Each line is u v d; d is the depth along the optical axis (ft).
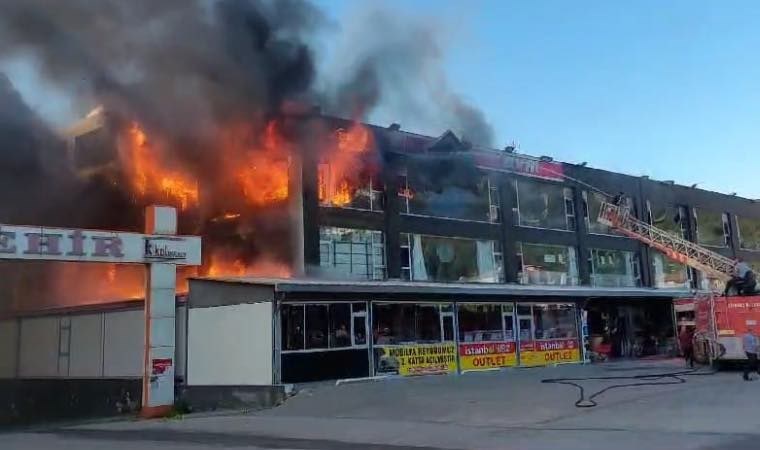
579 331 87.92
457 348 73.92
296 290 59.98
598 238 115.44
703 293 90.43
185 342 65.87
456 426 41.04
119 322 70.79
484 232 98.17
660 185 128.88
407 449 32.58
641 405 45.60
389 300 68.69
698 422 37.76
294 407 54.29
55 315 79.10
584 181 115.24
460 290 73.51
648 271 122.01
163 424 52.03
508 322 80.23
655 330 107.04
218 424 48.73
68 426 57.67
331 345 63.62
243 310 61.82
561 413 43.93
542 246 106.83
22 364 82.53
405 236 89.71
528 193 106.63
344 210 83.41
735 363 71.77
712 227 138.41
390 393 56.80
